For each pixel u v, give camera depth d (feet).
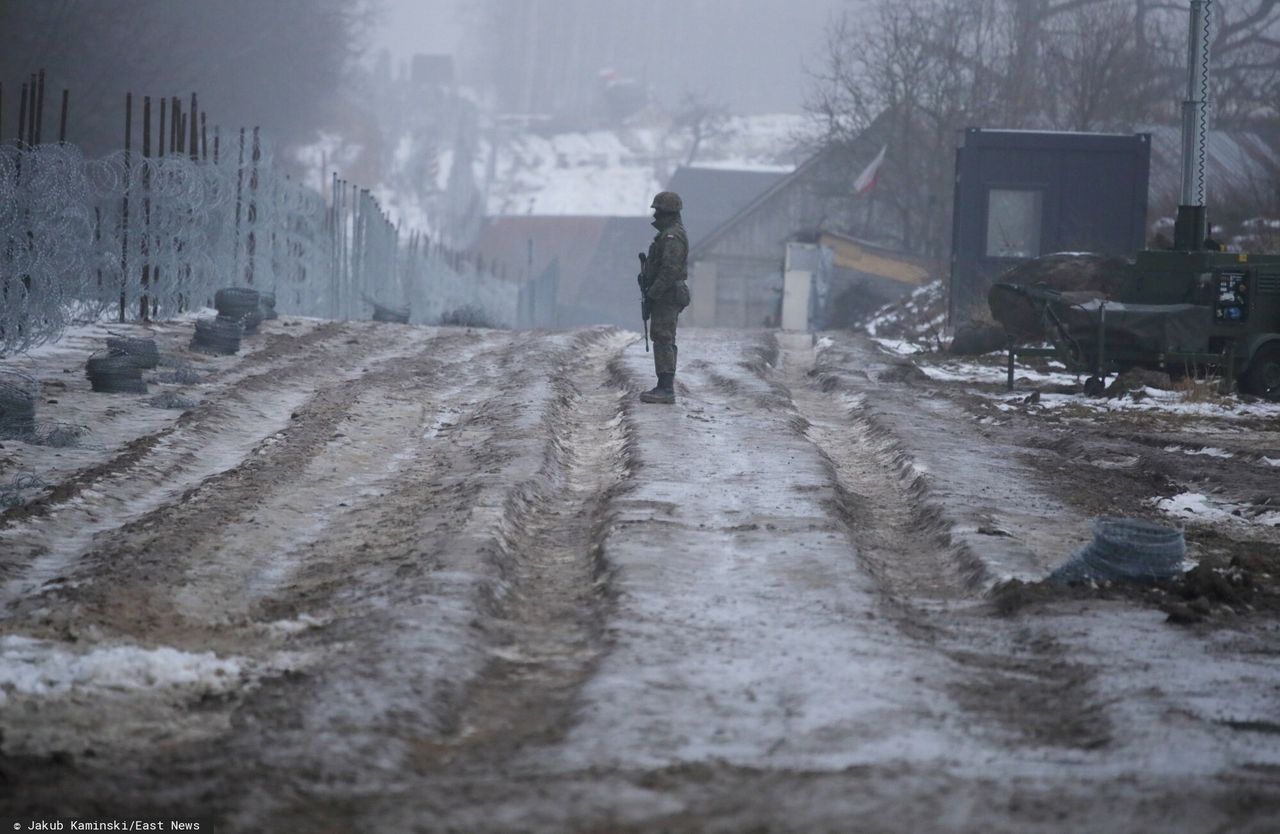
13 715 51.93
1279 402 165.07
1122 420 147.23
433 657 58.80
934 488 103.14
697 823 41.78
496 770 47.50
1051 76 433.48
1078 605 72.79
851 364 185.16
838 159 472.44
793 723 52.31
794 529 86.99
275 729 50.65
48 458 103.50
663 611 68.64
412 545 82.17
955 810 42.70
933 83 433.48
